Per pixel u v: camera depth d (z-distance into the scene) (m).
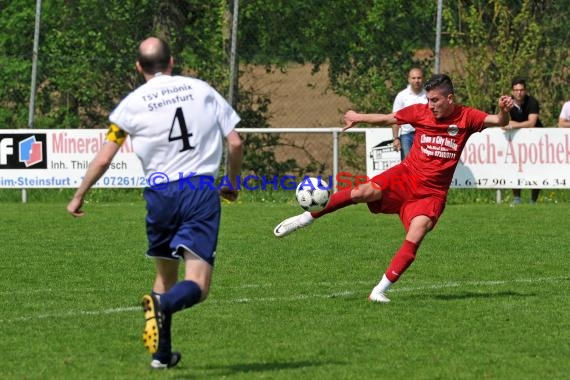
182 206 12.52
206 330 15.48
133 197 36.41
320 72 37.47
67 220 30.36
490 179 33.81
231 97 36.62
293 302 17.83
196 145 12.65
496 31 36.50
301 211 32.50
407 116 18.59
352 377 12.60
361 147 36.03
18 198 36.22
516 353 13.88
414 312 16.84
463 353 13.88
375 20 36.84
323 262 22.48
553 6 36.31
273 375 12.69
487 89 36.59
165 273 13.27
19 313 16.86
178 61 37.62
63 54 37.59
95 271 21.30
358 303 17.69
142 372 12.84
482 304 17.55
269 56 37.50
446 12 36.22
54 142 35.03
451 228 28.22
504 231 27.53
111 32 37.75
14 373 12.84
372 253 23.77
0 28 37.91
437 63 35.50
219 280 20.23
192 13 37.78
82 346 14.38
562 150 33.41
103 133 34.81
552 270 21.38
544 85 36.59
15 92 37.66
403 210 18.55
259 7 37.16
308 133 36.00
